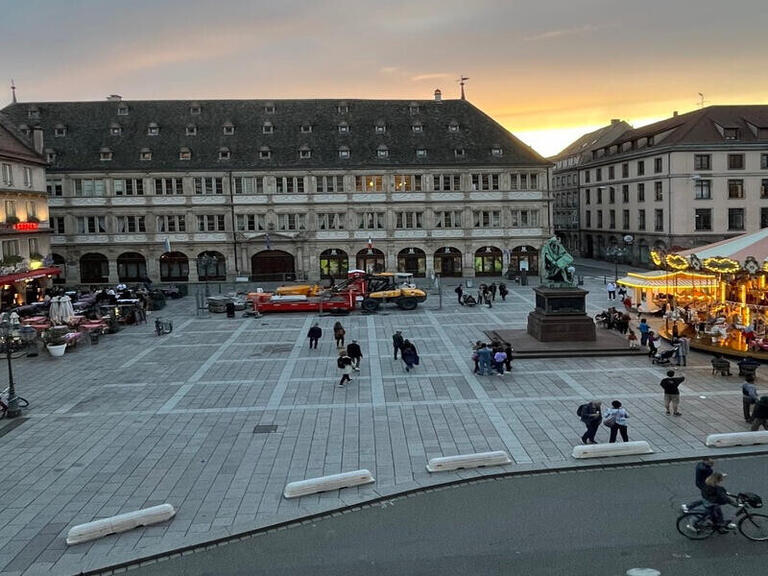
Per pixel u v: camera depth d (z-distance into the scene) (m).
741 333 34.78
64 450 21.94
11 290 56.44
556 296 36.84
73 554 15.09
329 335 42.66
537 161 78.38
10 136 60.97
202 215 76.38
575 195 109.44
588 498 17.56
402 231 77.94
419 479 18.81
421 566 14.27
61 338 37.91
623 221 91.56
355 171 76.75
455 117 80.75
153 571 14.44
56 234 75.81
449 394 27.75
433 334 42.12
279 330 45.31
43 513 17.23
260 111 80.00
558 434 22.45
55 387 30.56
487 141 79.31
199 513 16.97
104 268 77.00
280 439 22.56
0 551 15.31
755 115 80.06
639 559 14.33
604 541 15.18
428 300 59.38
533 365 32.75
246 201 76.31
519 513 16.75
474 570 14.05
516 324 45.47
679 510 16.70
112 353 38.41
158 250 76.50
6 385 31.17
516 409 25.42
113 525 15.91
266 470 19.80
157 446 22.14
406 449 21.30
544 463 19.78
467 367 32.66
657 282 46.94
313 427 23.77
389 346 38.41
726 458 20.09
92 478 19.47
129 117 78.81
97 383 31.17
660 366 32.12
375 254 78.25
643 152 83.62
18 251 58.22
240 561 14.75
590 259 102.50
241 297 58.78
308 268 77.50
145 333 45.22
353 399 27.30
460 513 16.86
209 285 74.31
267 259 77.81
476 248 79.06
